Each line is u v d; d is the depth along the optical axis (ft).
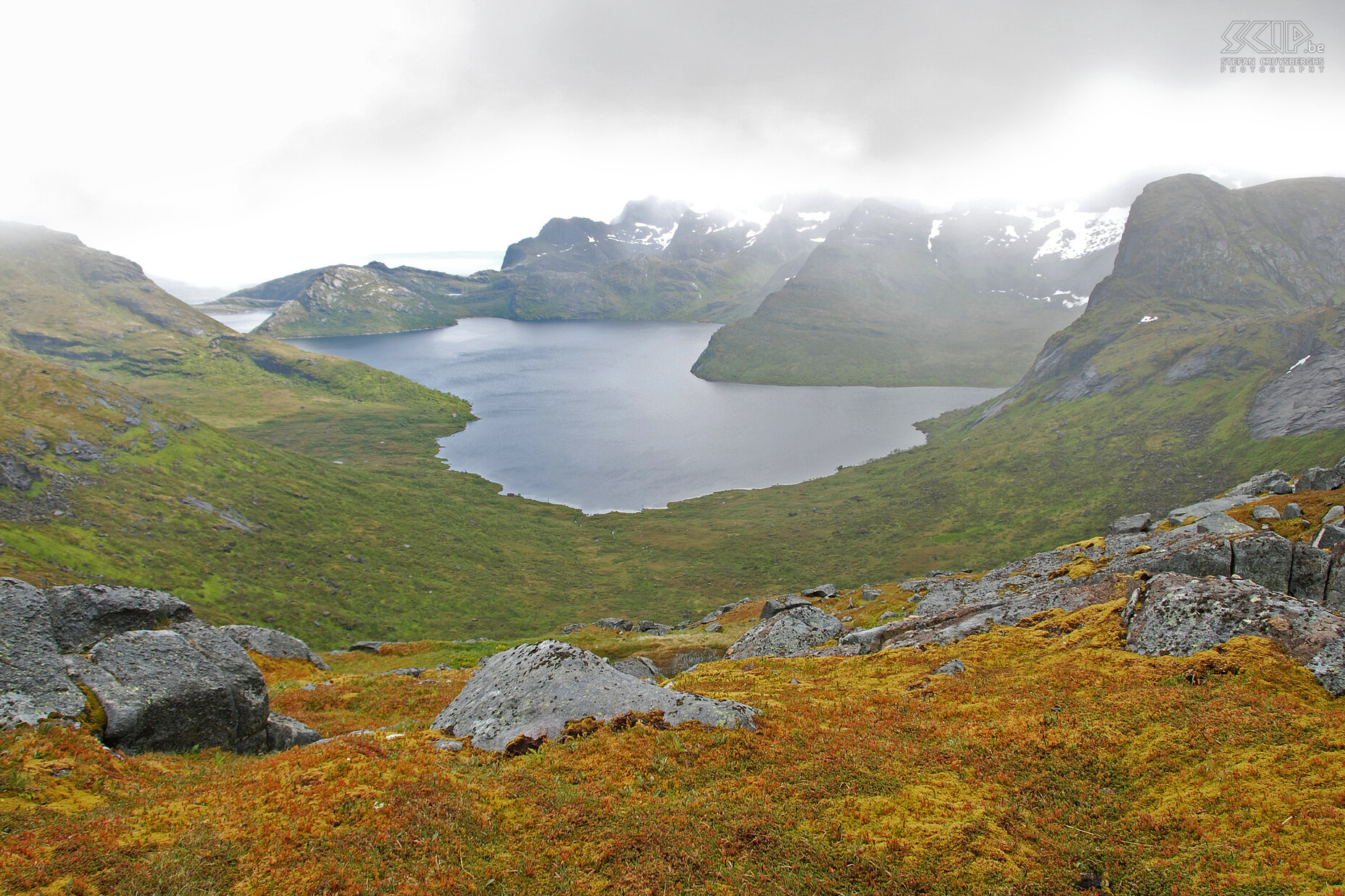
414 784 69.67
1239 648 92.84
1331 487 242.37
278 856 55.88
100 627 96.63
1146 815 62.75
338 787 68.49
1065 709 88.89
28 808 59.67
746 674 138.92
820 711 99.14
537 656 98.89
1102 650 113.29
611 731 82.79
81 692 82.94
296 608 549.13
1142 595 122.62
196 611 500.74
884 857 59.00
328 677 185.26
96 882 50.93
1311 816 56.59
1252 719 74.38
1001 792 70.13
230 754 89.71
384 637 524.52
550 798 68.03
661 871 56.90
